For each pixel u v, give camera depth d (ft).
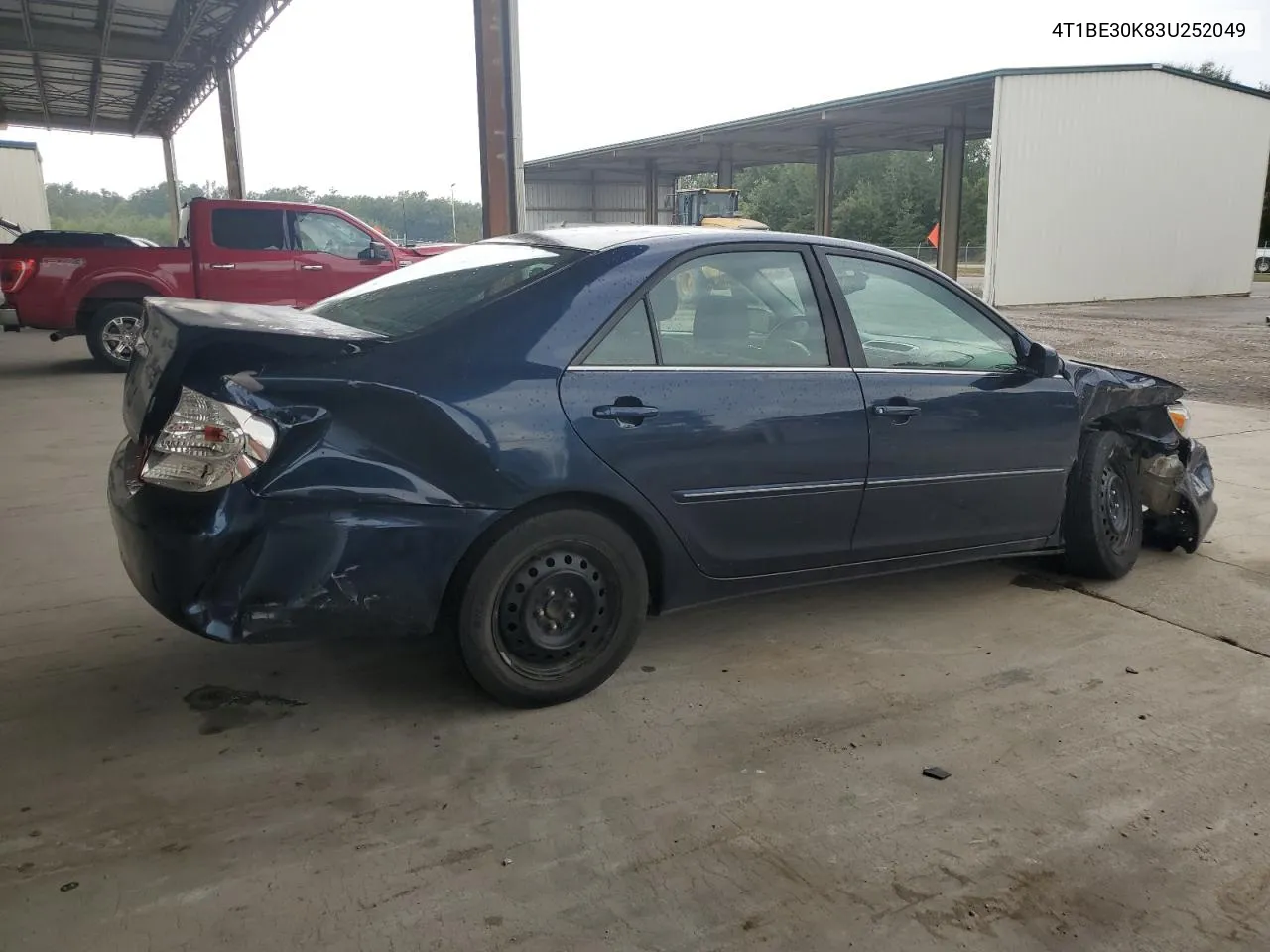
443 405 9.47
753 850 8.36
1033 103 82.94
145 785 9.15
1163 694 11.41
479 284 10.94
